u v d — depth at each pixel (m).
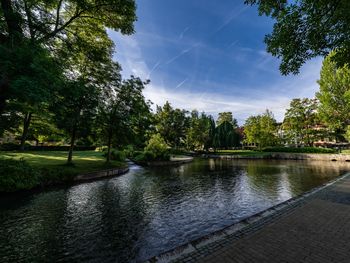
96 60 14.74
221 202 9.70
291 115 44.47
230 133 53.59
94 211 8.39
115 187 13.04
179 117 56.09
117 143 22.83
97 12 13.01
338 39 4.61
